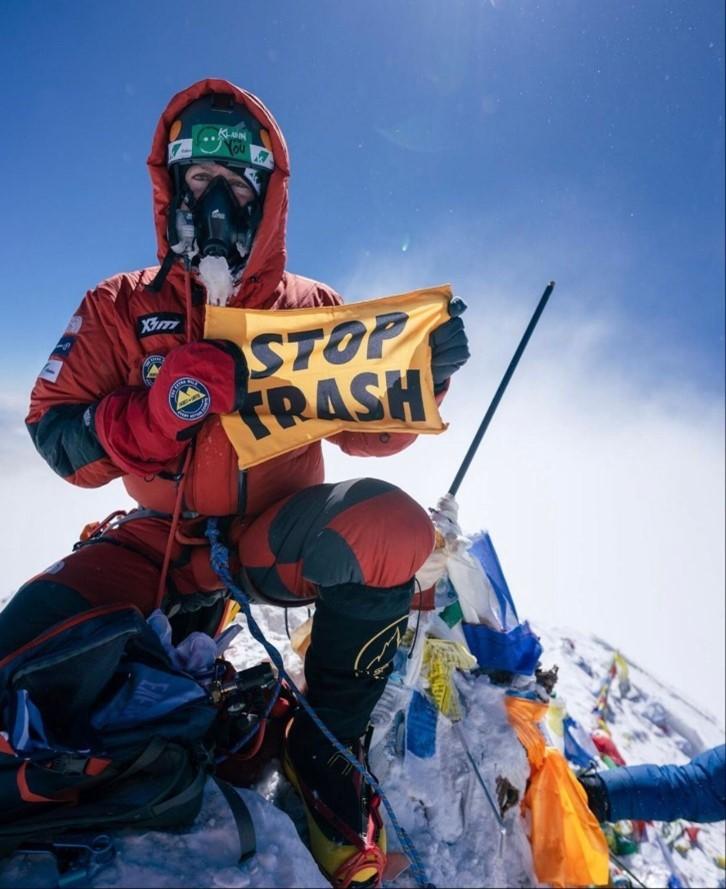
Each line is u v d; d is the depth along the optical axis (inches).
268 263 77.2
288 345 71.8
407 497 68.1
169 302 74.4
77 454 71.3
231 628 68.0
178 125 72.9
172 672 61.6
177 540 73.9
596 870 81.7
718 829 124.2
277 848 56.2
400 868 70.2
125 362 74.4
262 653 93.6
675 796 91.1
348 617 66.0
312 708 67.2
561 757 88.1
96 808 54.6
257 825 57.4
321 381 72.4
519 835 83.1
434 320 73.8
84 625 57.9
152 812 54.7
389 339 73.4
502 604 102.7
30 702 53.1
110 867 51.9
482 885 77.4
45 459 74.4
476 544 107.6
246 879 52.3
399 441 83.4
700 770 92.8
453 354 74.8
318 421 71.7
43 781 55.1
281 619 102.3
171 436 66.6
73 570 67.6
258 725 68.0
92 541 74.8
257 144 72.6
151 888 50.5
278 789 70.7
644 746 143.3
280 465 76.0
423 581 88.0
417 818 79.2
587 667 163.5
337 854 62.7
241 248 73.4
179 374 65.4
